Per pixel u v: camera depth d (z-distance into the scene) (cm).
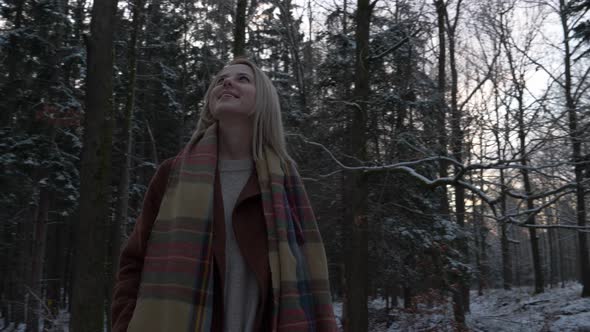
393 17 1071
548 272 3778
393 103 1084
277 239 133
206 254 127
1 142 1467
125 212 1248
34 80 1500
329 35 1327
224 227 134
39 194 1750
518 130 686
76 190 1541
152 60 1709
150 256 131
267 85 157
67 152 1656
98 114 710
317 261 145
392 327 1119
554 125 658
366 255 991
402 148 1003
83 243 680
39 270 1573
